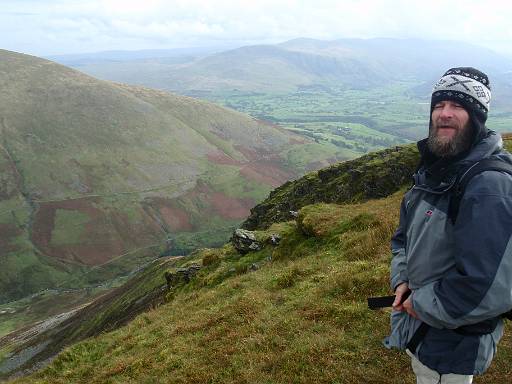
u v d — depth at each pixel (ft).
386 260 46.78
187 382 35.60
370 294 39.22
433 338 14.23
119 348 57.62
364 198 132.36
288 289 49.52
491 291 11.88
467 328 13.48
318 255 61.21
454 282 12.54
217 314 49.55
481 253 11.95
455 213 13.24
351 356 30.30
